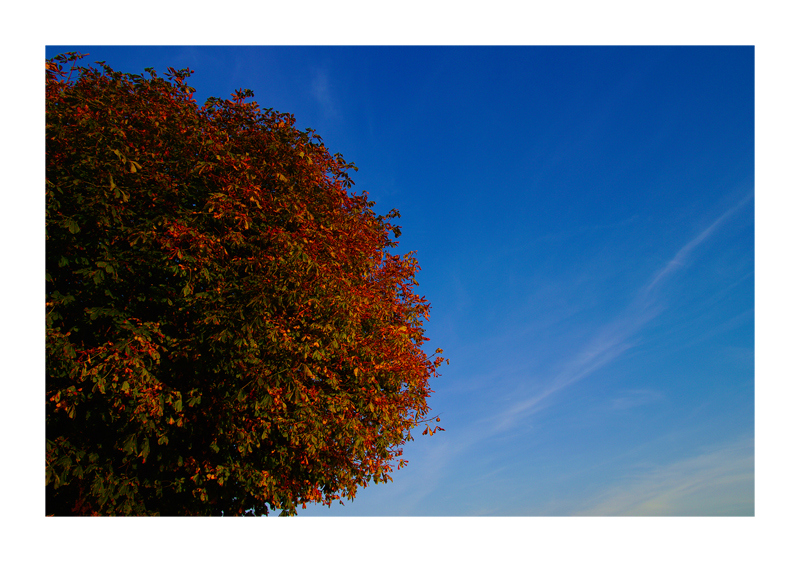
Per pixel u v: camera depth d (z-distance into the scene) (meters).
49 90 8.07
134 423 7.92
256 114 9.77
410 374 10.64
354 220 10.42
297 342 8.61
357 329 9.58
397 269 12.06
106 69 8.63
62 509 8.52
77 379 7.63
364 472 10.77
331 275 8.74
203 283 8.36
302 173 9.65
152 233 7.75
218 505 9.69
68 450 7.76
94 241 7.83
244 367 7.93
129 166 7.69
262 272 8.22
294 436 8.41
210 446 8.58
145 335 7.65
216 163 8.47
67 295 7.73
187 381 8.48
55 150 7.68
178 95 9.05
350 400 9.63
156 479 8.82
